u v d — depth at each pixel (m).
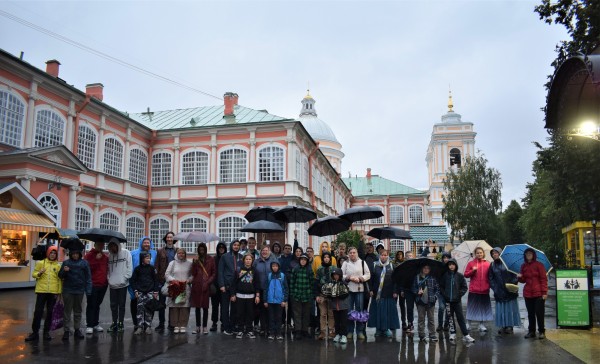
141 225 35.66
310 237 39.72
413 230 29.69
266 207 16.22
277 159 34.56
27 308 15.67
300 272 11.75
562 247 36.00
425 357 9.56
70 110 28.28
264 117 36.78
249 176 34.72
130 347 10.20
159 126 38.06
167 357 9.35
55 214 24.78
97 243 12.16
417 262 11.43
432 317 11.26
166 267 12.63
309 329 12.79
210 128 35.56
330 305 11.30
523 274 11.83
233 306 11.88
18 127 24.69
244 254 13.27
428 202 77.12
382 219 78.31
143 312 11.91
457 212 45.88
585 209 20.86
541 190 37.59
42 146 26.16
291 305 12.66
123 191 33.19
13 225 19.92
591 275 22.42
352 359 9.36
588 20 16.17
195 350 10.02
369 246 13.15
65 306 10.93
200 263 12.18
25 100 25.16
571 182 18.58
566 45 17.50
